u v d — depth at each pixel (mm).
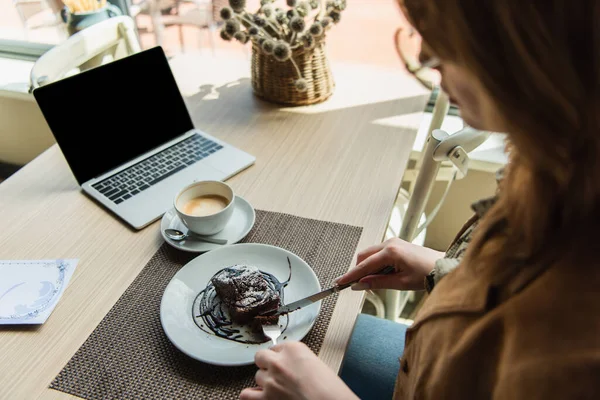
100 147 962
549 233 386
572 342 352
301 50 1104
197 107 1208
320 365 563
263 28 1133
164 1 1799
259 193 929
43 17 1881
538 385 361
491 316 413
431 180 898
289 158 1024
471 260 476
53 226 855
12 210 892
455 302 464
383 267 735
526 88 329
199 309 702
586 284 360
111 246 814
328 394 527
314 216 873
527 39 313
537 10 302
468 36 334
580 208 360
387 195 920
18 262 778
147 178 955
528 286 400
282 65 1138
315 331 670
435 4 348
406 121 1145
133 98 1014
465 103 408
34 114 1837
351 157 1023
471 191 1521
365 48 1521
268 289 686
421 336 509
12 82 1787
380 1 1780
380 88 1287
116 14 1643
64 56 1206
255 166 1002
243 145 1066
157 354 643
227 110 1195
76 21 1541
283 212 882
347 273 717
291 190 935
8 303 708
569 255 374
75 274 761
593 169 341
